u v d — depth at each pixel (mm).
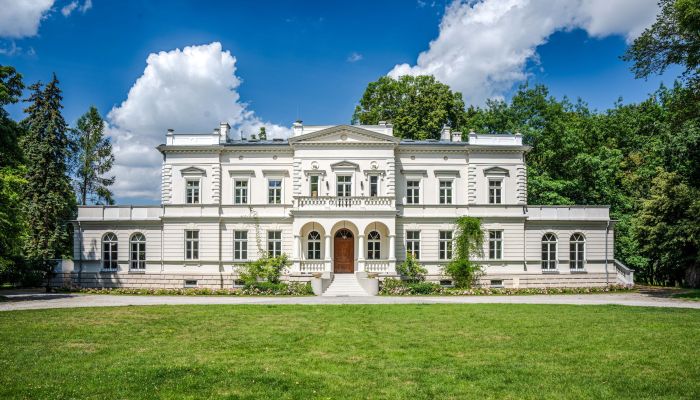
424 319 23219
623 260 49156
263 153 43500
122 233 42938
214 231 42594
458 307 27594
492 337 18844
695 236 35062
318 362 15086
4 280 46969
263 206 42844
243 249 42906
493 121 59250
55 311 25766
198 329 20641
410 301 31750
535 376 13562
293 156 42875
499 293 37938
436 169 43500
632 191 51750
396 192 43188
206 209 42812
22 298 34281
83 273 42312
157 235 42844
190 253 42656
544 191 50844
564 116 59656
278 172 43344
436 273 42375
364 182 42031
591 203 51750
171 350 16703
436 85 61750
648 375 13656
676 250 37219
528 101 58531
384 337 18938
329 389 12461
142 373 13734
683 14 30469
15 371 14023
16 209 34625
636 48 34344
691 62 32906
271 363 14953
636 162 52812
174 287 41938
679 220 36031
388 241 42312
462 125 63125
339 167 42062
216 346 17359
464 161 43688
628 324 21391
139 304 29703
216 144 43344
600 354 16047
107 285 42281
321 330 20453
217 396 11930
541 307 27484
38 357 15633
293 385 12750
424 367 14531
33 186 49906
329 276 39188
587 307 27438
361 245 40281
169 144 43406
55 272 42594
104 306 28281
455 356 15875
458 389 12445
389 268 40000
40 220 49688
